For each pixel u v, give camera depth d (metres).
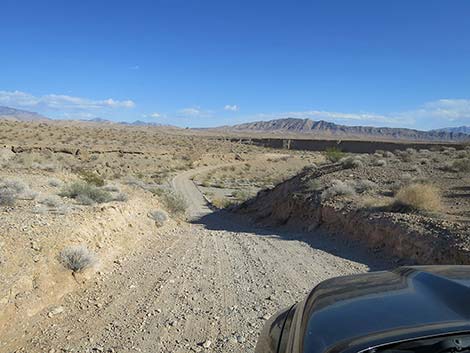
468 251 10.23
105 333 6.64
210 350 6.09
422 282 3.33
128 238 13.94
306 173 34.19
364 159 34.97
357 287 3.49
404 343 2.38
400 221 14.09
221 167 96.00
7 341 6.20
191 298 8.45
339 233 17.45
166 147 115.81
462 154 34.06
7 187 16.56
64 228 10.93
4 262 7.90
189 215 34.25
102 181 27.89
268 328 4.19
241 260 12.41
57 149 72.62
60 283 8.31
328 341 2.59
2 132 88.25
